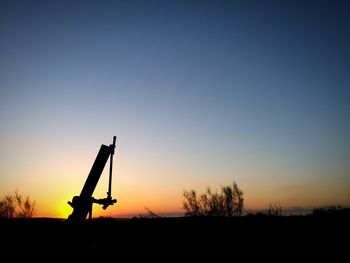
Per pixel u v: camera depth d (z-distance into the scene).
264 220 16.92
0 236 10.96
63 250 11.04
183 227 15.41
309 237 14.74
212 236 14.90
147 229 14.91
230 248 13.88
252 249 13.77
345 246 13.91
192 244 14.15
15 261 10.45
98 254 11.88
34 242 11.00
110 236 13.80
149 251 13.27
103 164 11.81
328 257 13.01
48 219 12.30
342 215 17.36
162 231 14.84
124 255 12.59
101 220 15.59
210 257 13.16
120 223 15.09
